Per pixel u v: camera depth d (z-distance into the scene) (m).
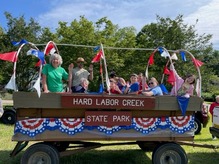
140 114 5.39
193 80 5.91
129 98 5.24
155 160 5.40
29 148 5.05
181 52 6.15
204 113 10.30
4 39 19.03
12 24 18.95
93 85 14.66
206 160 6.83
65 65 16.28
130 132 5.30
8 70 17.30
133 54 19.28
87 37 16.81
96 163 6.26
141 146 7.16
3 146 7.55
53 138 5.07
